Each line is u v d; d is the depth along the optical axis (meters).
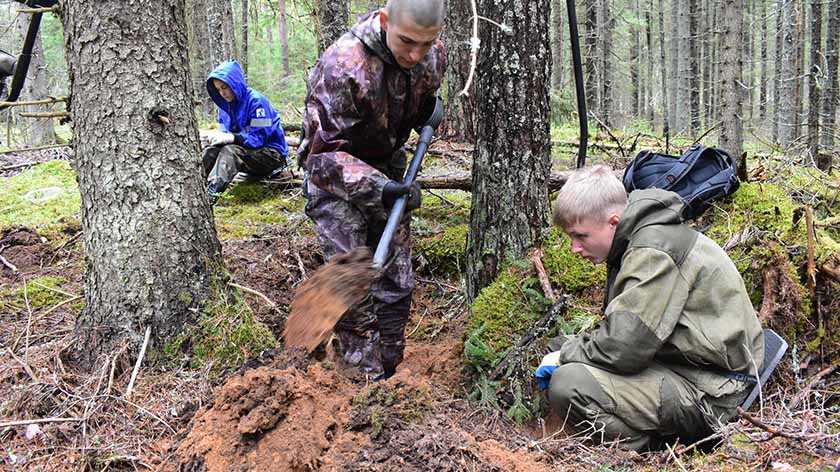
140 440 2.46
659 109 23.41
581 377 2.53
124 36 2.87
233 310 3.05
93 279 2.98
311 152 2.53
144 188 2.94
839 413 2.46
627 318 2.42
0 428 2.46
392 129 2.69
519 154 3.30
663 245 2.42
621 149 6.23
